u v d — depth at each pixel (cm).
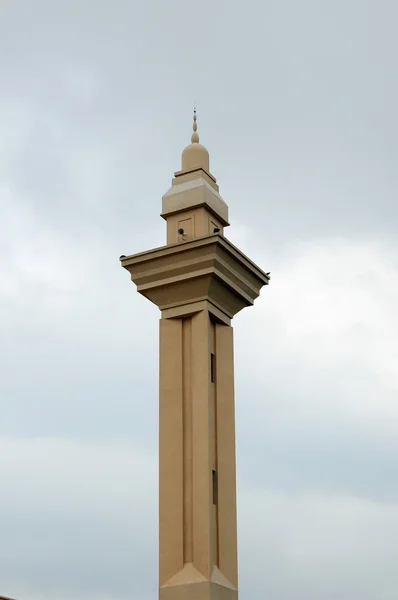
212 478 4334
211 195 4762
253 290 4797
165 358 4544
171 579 4197
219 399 4494
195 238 4494
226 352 4622
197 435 4369
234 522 4378
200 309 4534
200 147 4950
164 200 4778
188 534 4250
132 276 4662
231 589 4234
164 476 4359
